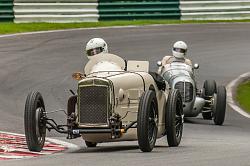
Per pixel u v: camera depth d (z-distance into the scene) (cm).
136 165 2028
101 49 2794
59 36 6394
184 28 6862
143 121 2453
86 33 6538
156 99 2562
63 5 6975
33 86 4756
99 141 2583
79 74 2688
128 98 2570
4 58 5506
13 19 6856
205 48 6188
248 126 3850
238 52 6141
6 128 3531
